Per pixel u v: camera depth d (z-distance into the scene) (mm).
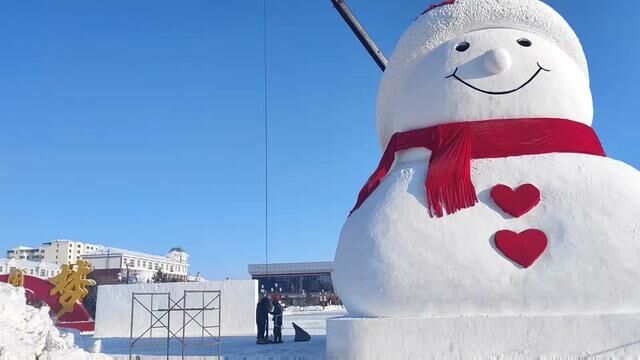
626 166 8609
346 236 8703
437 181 8336
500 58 8812
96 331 18672
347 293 8430
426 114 9352
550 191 8141
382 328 7816
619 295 7508
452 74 9219
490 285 7668
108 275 73625
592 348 7336
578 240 7691
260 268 73438
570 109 9078
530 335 7465
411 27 10180
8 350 8016
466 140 8758
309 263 72562
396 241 8047
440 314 7793
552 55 9328
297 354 11062
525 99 8945
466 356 7543
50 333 9398
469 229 7949
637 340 7250
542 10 9664
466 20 9609
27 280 21797
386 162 9414
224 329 18391
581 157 8586
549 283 7590
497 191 8156
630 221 7750
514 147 8703
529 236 7789
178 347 13414
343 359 8023
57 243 103125
